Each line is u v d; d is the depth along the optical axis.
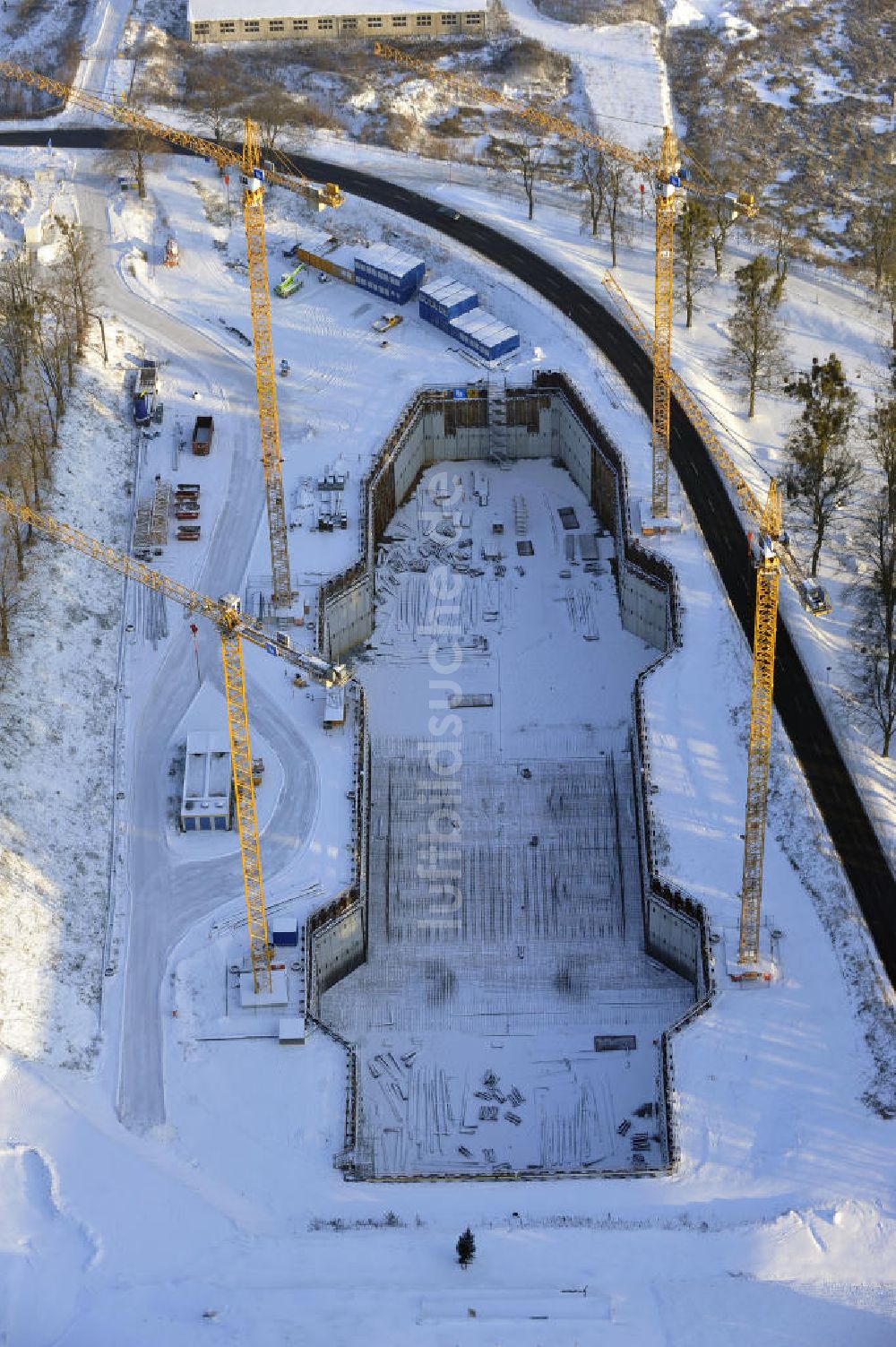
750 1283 193.50
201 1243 197.38
